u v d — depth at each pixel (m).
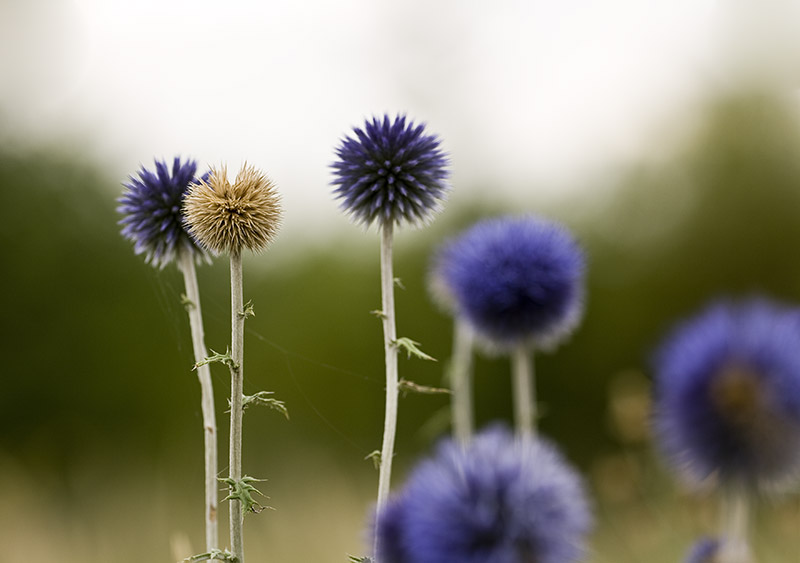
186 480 11.97
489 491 2.26
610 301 21.39
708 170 22.34
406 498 2.45
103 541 8.97
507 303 4.83
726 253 22.02
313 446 14.82
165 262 3.40
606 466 7.82
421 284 20.34
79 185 20.80
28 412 19.91
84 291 20.23
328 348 20.73
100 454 16.77
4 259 20.28
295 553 7.15
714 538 2.91
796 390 2.58
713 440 2.66
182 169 3.42
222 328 15.21
